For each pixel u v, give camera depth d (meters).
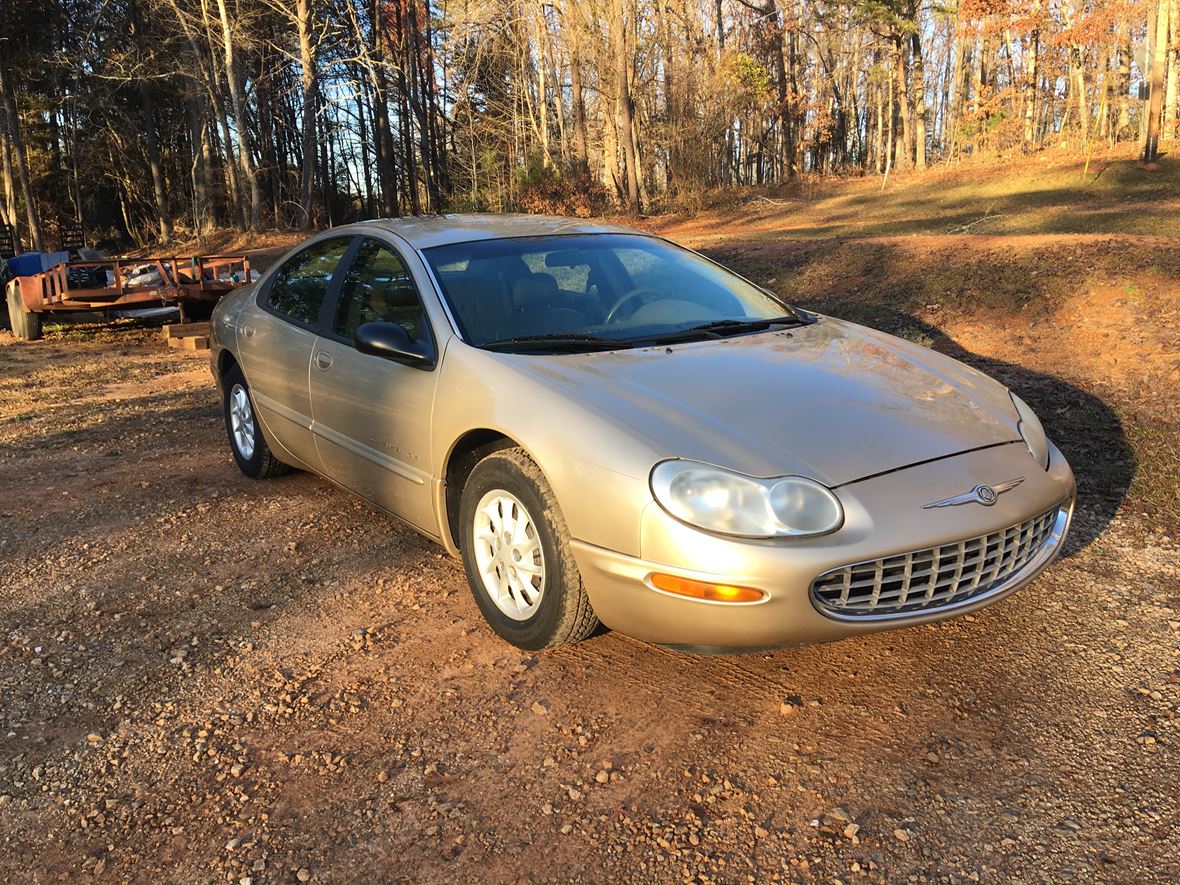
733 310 3.98
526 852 2.29
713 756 2.66
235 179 46.19
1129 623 3.36
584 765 2.63
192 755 2.71
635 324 3.70
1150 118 25.70
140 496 5.06
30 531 4.55
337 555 4.16
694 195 32.31
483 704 2.94
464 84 41.72
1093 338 7.10
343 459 4.12
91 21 41.19
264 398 4.78
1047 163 30.16
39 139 47.53
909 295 9.06
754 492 2.55
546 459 2.88
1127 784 2.49
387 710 2.92
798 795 2.48
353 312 4.09
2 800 2.53
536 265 3.90
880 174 42.66
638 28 35.53
